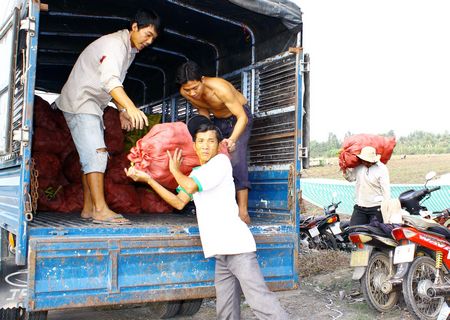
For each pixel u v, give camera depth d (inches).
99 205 150.1
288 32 182.7
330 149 1277.1
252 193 199.0
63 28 218.2
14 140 132.3
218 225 136.3
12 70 137.6
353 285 239.5
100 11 204.7
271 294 135.4
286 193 177.5
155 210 218.8
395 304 202.5
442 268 188.7
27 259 125.1
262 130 195.0
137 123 143.2
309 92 174.4
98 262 128.2
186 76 174.4
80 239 126.3
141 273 133.9
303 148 172.4
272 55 191.2
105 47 153.5
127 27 221.3
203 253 143.4
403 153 1042.1
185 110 254.5
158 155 155.3
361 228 195.2
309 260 286.2
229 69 221.1
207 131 140.9
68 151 210.2
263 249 155.3
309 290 235.9
